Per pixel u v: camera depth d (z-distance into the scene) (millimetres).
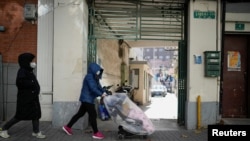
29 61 8164
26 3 10695
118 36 11023
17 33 10695
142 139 8664
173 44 22500
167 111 18172
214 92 10328
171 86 68688
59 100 9898
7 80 10641
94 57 10930
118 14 10969
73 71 9898
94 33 10938
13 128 9398
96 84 8703
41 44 10695
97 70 8719
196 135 9289
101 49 13961
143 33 11047
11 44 10680
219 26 10352
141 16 10992
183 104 10898
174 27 11023
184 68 10867
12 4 10711
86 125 10156
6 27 10703
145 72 27734
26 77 8039
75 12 9906
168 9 10984
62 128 9305
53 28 10336
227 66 11516
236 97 11508
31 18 10570
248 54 11523
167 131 9922
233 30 10914
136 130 8539
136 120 8594
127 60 24109
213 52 10133
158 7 10992
